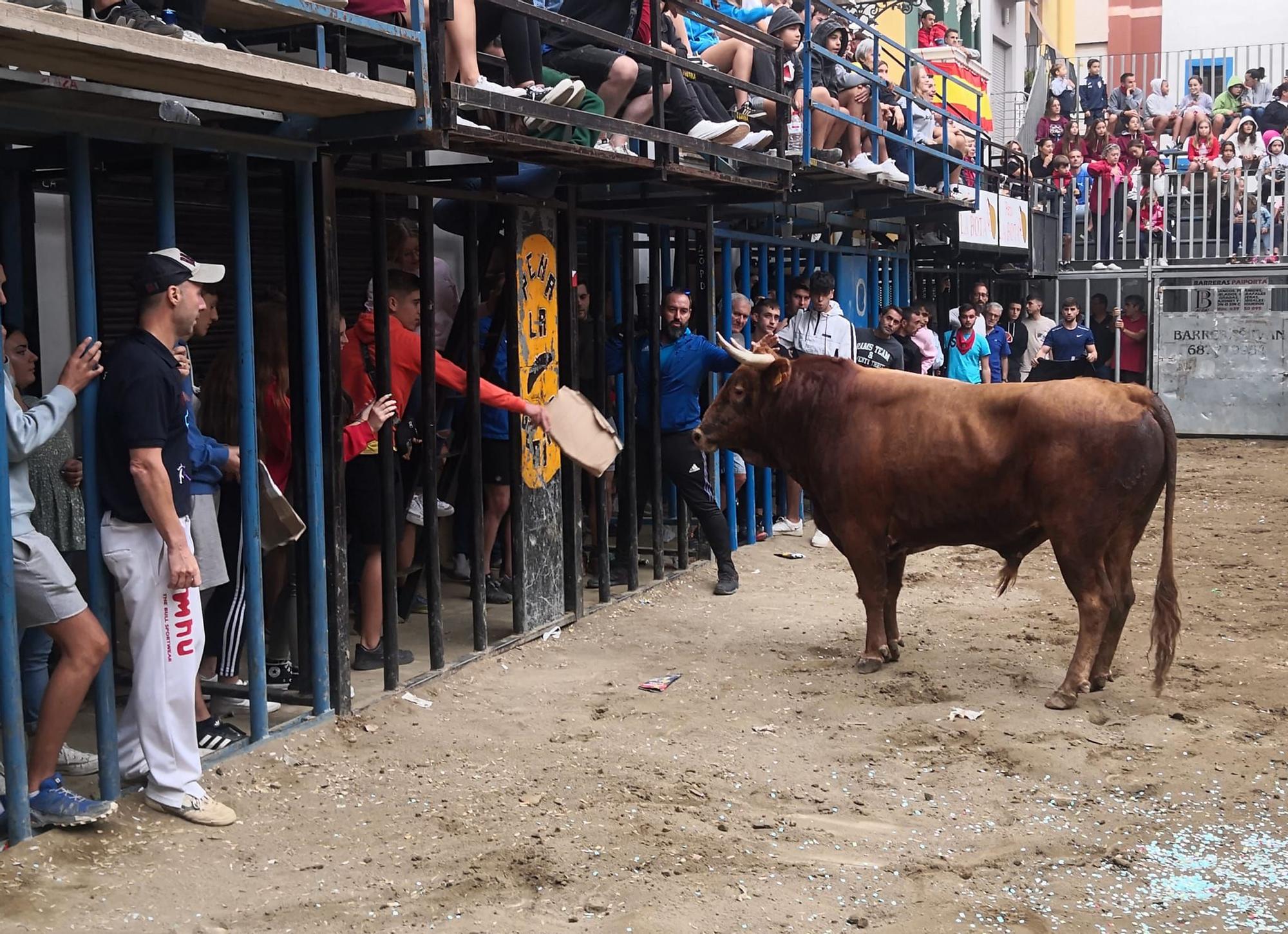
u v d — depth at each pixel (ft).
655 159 24.63
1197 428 63.62
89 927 13.75
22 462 15.25
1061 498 20.75
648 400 29.40
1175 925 14.11
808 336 35.99
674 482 29.66
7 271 19.80
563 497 26.73
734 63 31.83
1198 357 63.41
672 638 25.81
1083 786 18.10
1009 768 18.74
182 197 24.45
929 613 27.86
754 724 20.61
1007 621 27.12
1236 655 24.44
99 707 16.26
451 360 26.66
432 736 19.93
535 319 25.23
